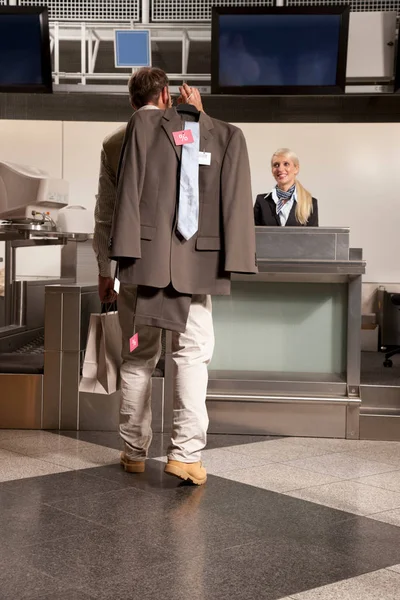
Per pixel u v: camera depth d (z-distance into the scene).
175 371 3.11
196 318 3.08
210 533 2.54
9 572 2.16
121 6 6.54
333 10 6.05
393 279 8.02
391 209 8.02
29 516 2.69
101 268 3.38
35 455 3.63
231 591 2.06
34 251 8.35
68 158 8.27
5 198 4.09
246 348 4.43
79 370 4.27
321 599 2.02
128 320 3.21
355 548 2.42
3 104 7.91
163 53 7.10
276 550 2.39
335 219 8.05
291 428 4.25
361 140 7.98
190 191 2.98
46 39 6.25
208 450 3.84
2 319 5.90
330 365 4.41
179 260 2.97
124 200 2.95
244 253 2.99
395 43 6.28
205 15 6.50
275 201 4.81
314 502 2.93
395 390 4.39
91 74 6.58
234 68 6.26
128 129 3.04
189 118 3.07
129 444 3.29
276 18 6.10
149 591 2.04
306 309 4.41
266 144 8.04
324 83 6.26
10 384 4.28
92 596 2.00
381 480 3.29
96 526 2.59
